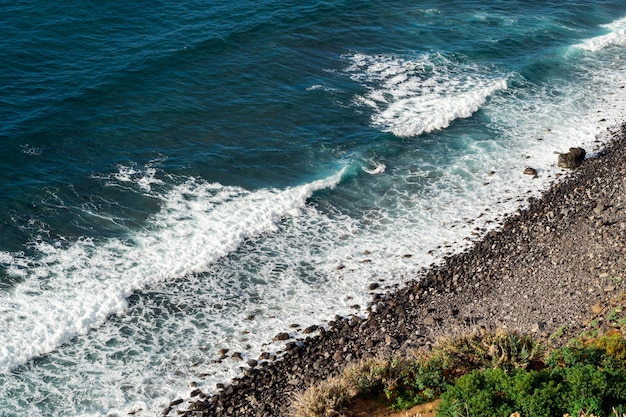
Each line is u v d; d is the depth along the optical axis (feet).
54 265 92.84
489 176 115.34
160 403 74.74
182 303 88.63
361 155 120.37
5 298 86.79
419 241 100.22
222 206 106.42
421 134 127.24
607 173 112.78
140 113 126.93
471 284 90.22
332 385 67.36
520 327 79.05
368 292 90.43
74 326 83.56
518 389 60.49
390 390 67.36
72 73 134.92
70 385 76.69
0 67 133.69
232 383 76.79
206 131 124.47
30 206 103.30
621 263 86.84
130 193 107.76
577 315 78.33
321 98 136.26
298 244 99.71
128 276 91.76
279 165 117.50
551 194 108.99
